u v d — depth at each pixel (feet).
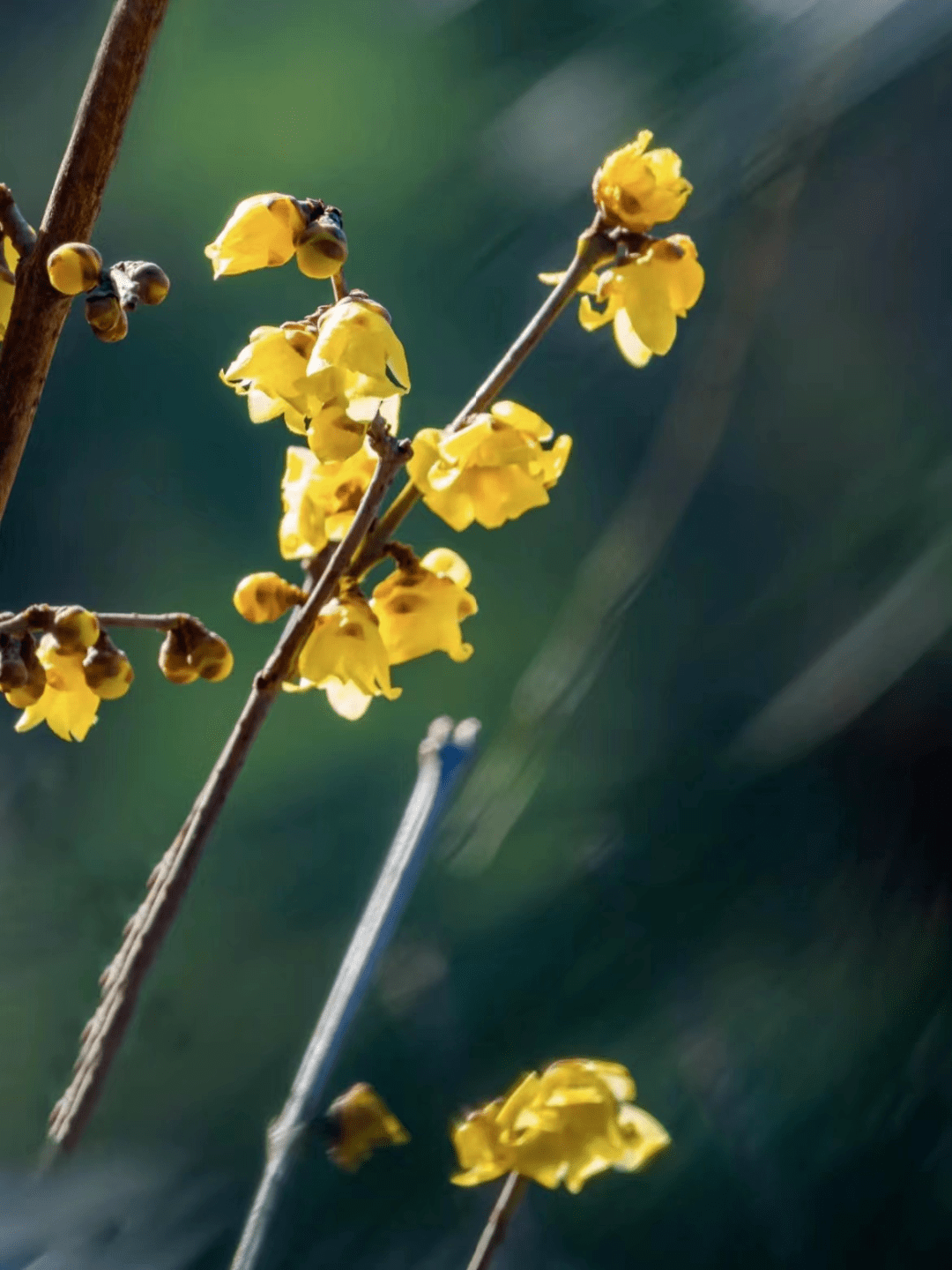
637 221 2.62
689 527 3.35
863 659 3.02
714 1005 3.00
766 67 3.00
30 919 2.88
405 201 5.11
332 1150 2.47
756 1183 2.91
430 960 3.03
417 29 5.01
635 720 3.13
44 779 4.52
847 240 3.38
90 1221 2.42
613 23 3.13
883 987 2.96
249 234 2.58
